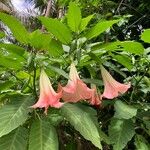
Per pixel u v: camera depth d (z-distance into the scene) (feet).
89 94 2.57
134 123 3.08
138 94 3.67
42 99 2.37
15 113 2.34
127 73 4.45
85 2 5.37
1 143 2.32
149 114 3.14
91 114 2.68
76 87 2.55
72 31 2.78
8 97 2.82
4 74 3.27
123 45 2.78
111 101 3.03
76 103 2.71
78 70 3.15
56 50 2.75
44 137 2.33
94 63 3.18
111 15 5.14
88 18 2.72
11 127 2.24
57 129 3.04
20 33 2.39
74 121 2.40
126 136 2.78
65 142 3.25
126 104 2.98
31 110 2.48
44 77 2.47
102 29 2.72
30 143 2.30
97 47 2.83
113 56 3.02
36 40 2.40
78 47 2.73
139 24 5.78
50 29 2.59
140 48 2.79
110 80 2.78
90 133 2.34
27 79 2.82
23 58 2.56
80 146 3.25
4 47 2.49
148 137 3.69
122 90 2.72
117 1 5.91
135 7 5.90
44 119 2.63
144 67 3.51
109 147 3.43
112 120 2.91
